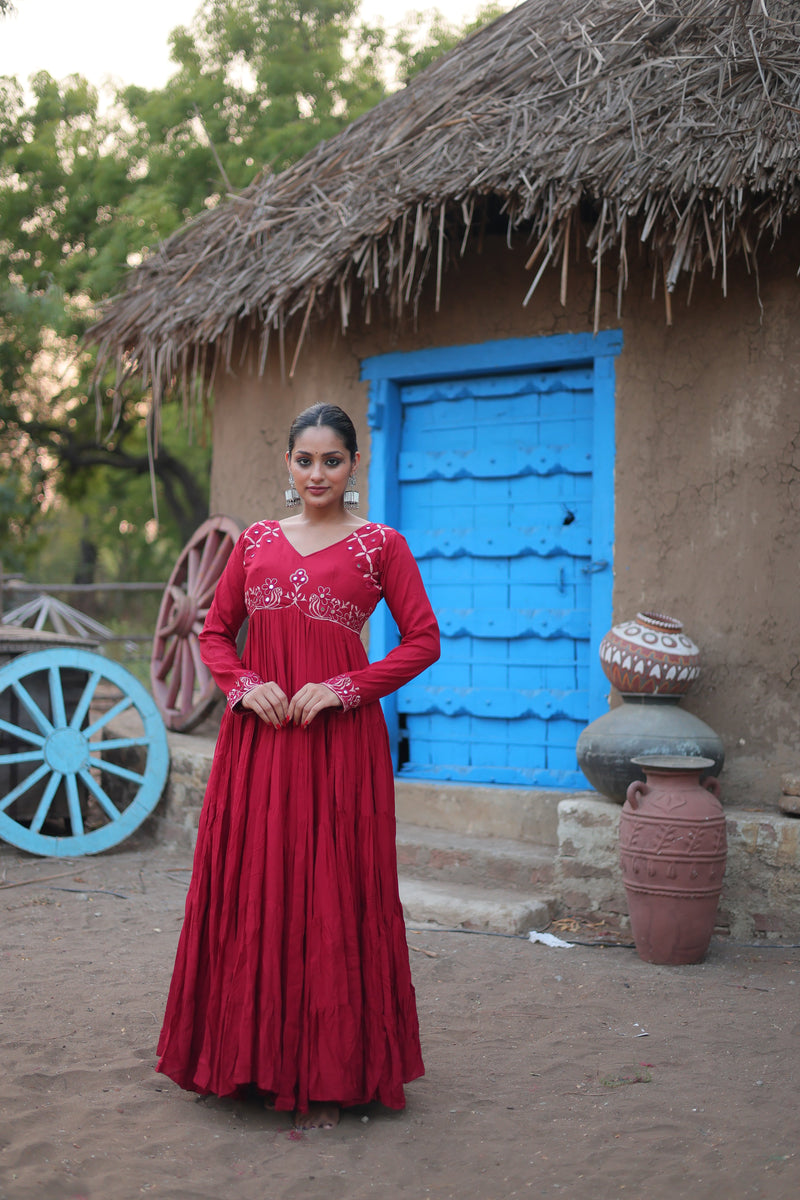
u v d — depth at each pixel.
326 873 2.89
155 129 16.28
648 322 5.60
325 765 2.96
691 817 4.44
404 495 6.51
